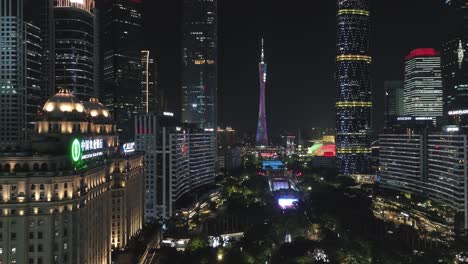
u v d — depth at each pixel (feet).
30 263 645.51
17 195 643.04
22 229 639.35
